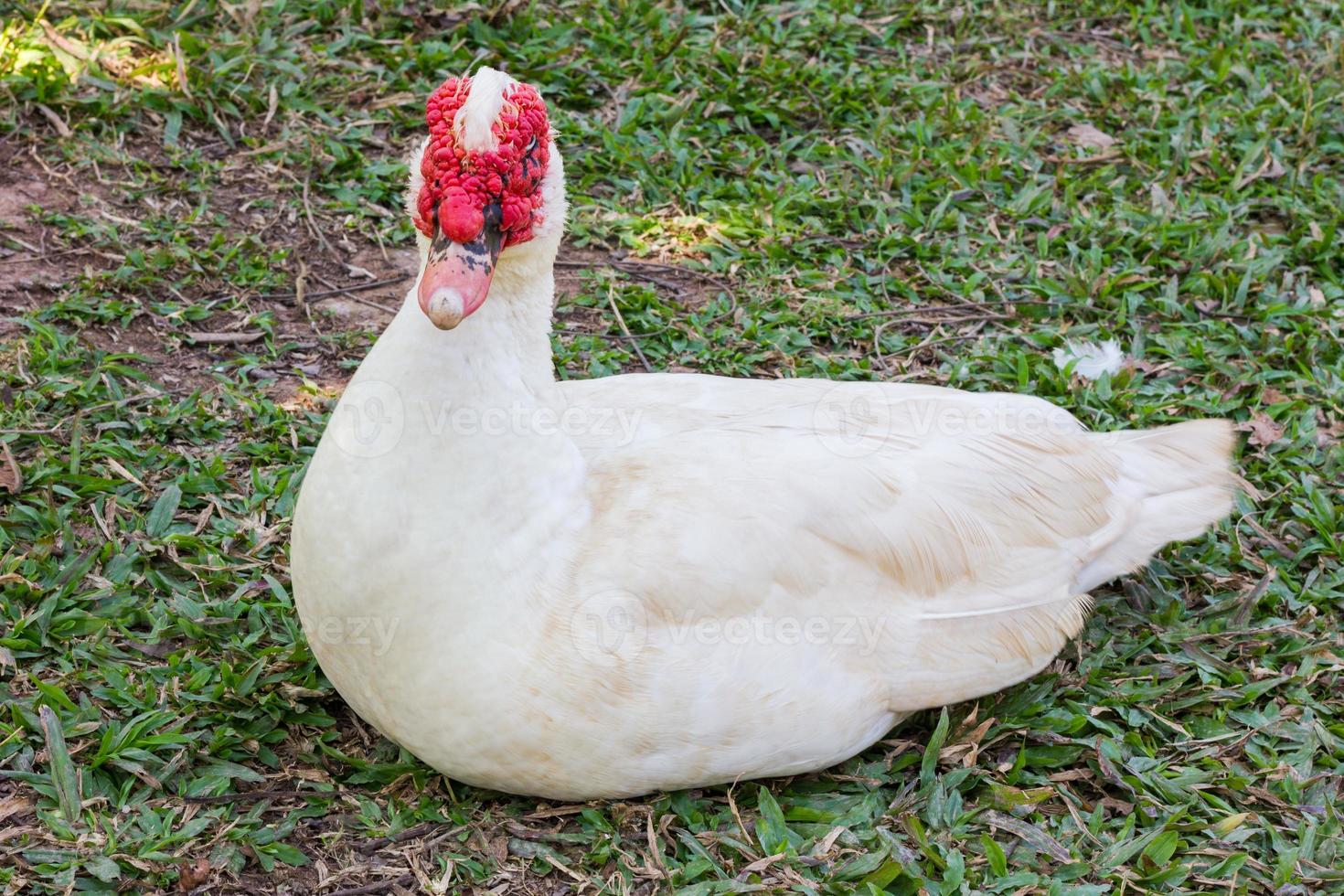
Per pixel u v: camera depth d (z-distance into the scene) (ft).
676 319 8.04
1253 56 10.34
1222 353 8.07
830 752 6.30
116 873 6.01
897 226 8.62
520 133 5.82
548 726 6.02
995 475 6.55
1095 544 6.68
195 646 6.66
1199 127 9.62
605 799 6.27
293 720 6.49
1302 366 7.97
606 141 8.75
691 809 6.31
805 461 6.31
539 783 6.15
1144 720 6.70
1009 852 6.34
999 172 8.94
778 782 6.43
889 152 8.91
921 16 10.46
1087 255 8.46
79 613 6.64
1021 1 10.93
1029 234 8.65
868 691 6.29
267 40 9.07
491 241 5.85
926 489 6.42
